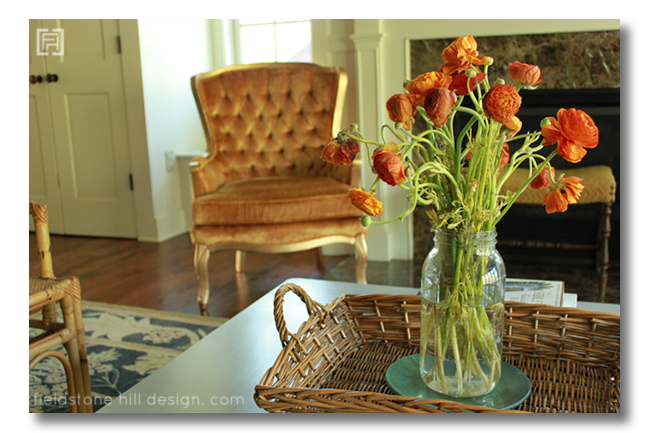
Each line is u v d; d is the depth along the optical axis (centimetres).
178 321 236
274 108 296
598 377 103
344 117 334
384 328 119
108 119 383
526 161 297
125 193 390
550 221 304
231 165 294
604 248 279
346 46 323
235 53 440
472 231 84
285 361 94
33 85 398
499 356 91
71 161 400
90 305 258
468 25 292
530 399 95
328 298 150
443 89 72
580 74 281
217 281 296
